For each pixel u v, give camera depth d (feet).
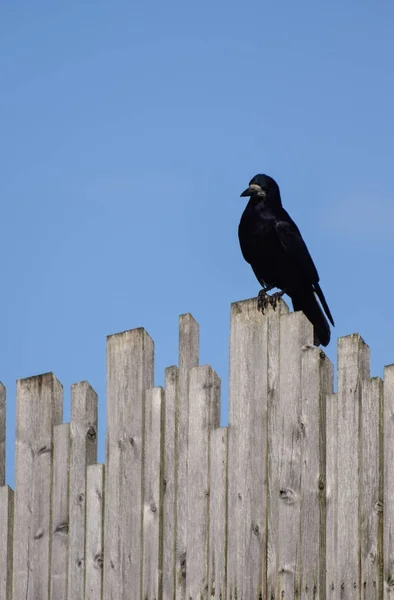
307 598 28.73
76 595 33.71
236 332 31.50
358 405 28.35
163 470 32.58
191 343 32.68
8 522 35.88
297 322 30.12
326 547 28.63
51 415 35.29
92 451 34.35
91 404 34.47
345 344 28.76
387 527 27.48
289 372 30.07
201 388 31.91
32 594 34.78
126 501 33.06
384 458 27.78
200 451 31.68
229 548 30.73
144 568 32.37
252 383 30.96
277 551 29.68
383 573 27.45
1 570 35.73
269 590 29.68
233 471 30.96
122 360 33.88
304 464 29.35
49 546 34.68
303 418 29.55
